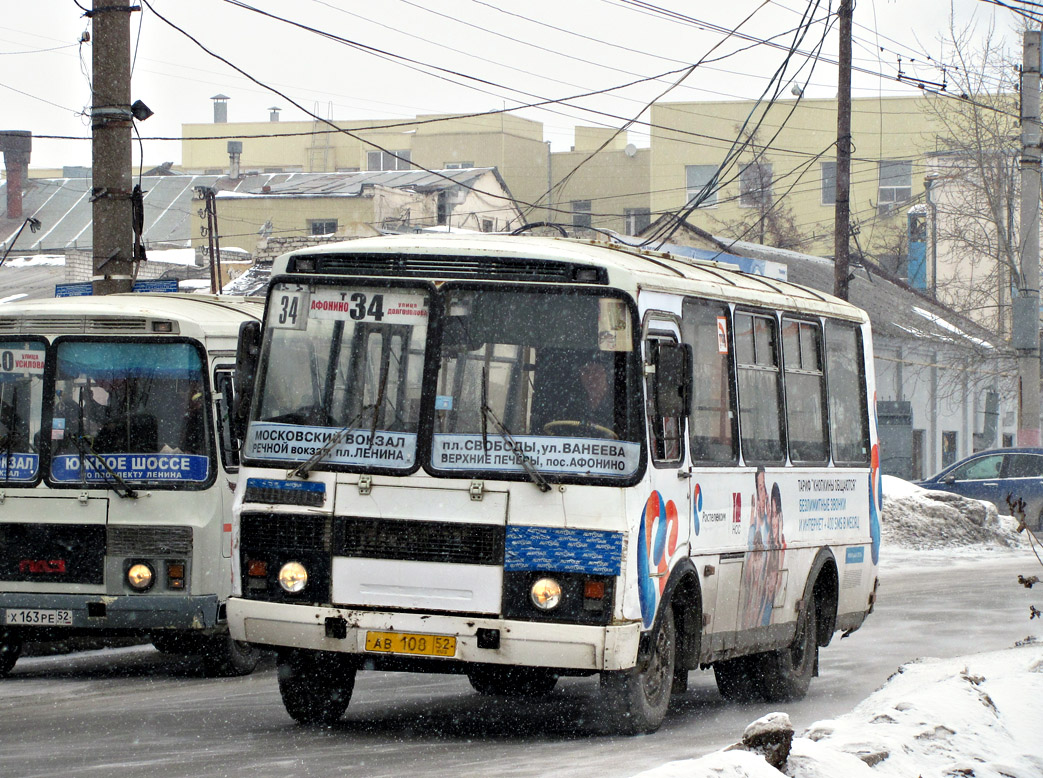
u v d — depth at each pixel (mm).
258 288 76000
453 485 17422
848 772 13625
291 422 18062
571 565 17109
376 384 17906
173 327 24500
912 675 21031
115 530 24141
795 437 23766
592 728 19562
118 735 18672
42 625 24156
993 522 58219
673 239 83938
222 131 171500
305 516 17734
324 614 17516
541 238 19672
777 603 22781
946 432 97812
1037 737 16703
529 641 17047
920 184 134375
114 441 24391
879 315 88375
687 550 19031
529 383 17609
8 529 24344
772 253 95812
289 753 17125
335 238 100375
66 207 128875
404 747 17734
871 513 27531
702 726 20141
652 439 17891
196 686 24484
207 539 24203
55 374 24594
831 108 136000
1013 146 81438
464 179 121250
